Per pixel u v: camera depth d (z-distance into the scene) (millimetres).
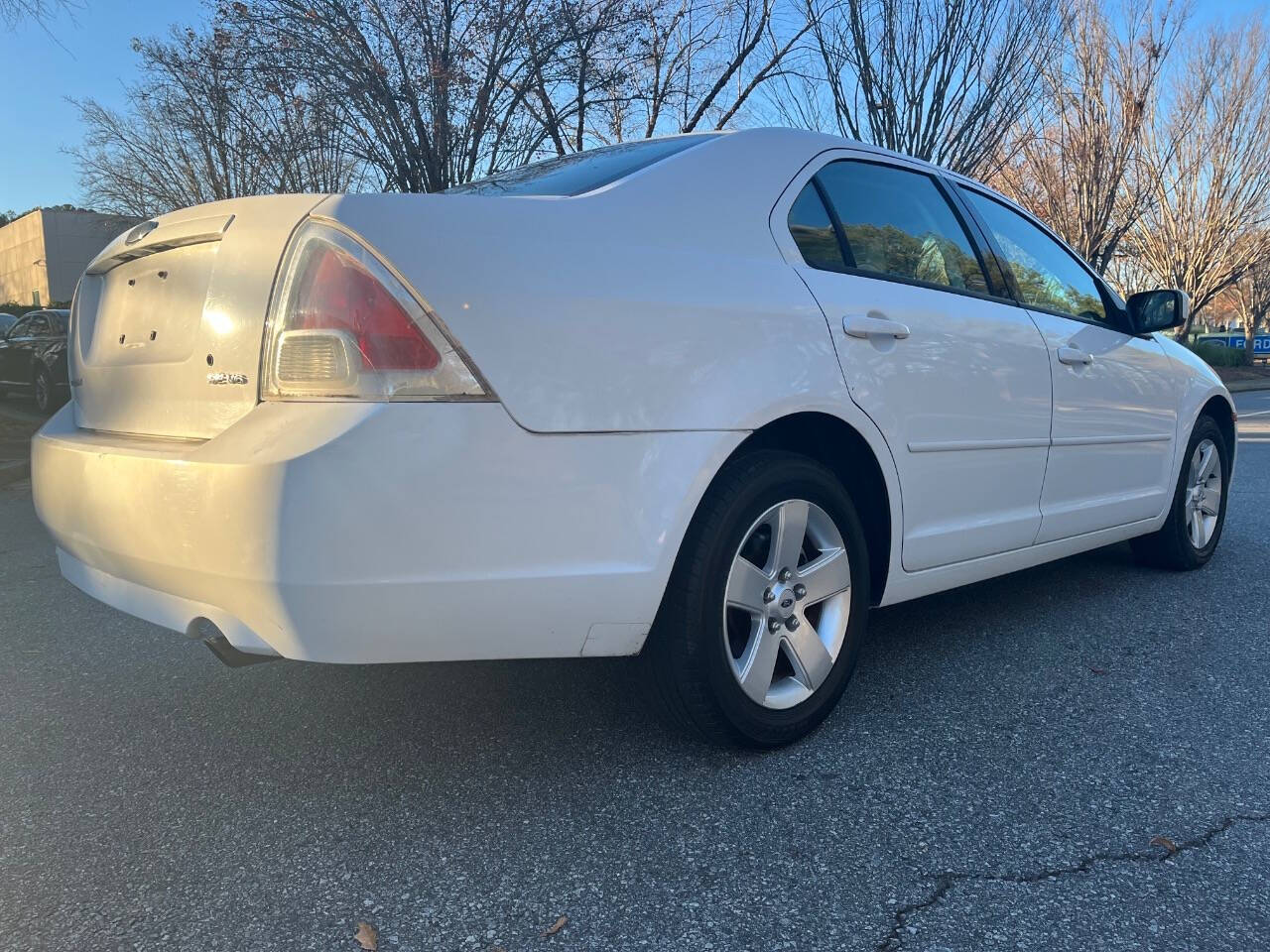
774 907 1896
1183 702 2938
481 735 2734
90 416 2646
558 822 2236
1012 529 3295
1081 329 3736
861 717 2836
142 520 2113
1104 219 19906
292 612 1918
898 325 2781
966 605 4055
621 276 2219
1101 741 2658
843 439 2729
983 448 3109
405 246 1979
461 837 2182
